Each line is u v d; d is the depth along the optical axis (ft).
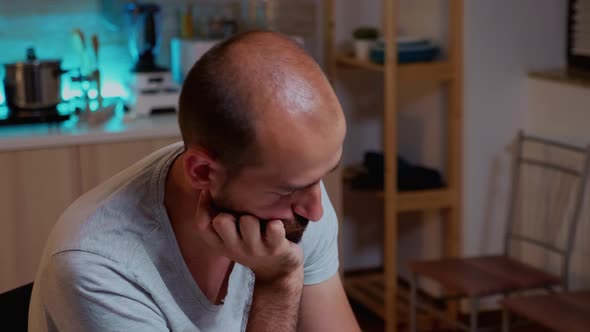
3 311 4.43
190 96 3.39
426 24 11.50
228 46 3.39
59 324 3.66
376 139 12.78
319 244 4.55
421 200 10.81
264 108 3.24
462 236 11.28
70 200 9.38
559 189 10.66
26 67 9.74
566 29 11.09
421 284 12.33
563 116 10.54
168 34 11.34
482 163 11.15
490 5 10.75
